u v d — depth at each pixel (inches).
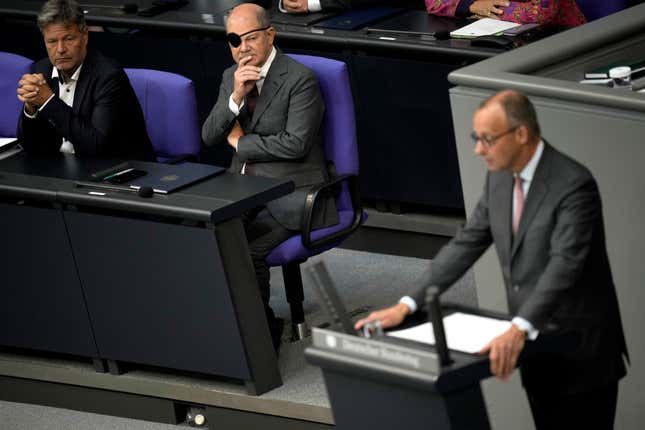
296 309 557.9
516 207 363.9
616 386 381.7
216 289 500.7
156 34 688.4
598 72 438.9
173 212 490.0
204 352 518.9
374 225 660.7
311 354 342.6
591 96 390.3
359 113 639.8
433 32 621.6
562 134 401.7
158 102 576.4
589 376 372.8
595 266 363.6
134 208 498.9
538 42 447.8
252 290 506.0
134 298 524.1
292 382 524.1
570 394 377.7
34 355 581.3
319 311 592.4
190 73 685.9
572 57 445.7
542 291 345.4
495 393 454.0
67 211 523.2
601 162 394.9
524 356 336.5
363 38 622.8
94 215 516.4
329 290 344.2
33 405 581.3
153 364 535.5
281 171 541.6
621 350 379.2
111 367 550.9
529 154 354.0
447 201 634.2
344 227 543.2
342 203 550.9
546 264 359.6
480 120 349.4
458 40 607.2
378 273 640.4
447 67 601.6
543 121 404.8
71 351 556.7
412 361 323.3
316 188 529.3
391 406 338.0
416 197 642.2
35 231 536.4
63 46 553.0
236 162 560.7
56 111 553.3
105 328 540.7
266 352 515.8
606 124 389.4
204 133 563.2
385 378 328.5
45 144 573.9
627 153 387.9
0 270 555.8
